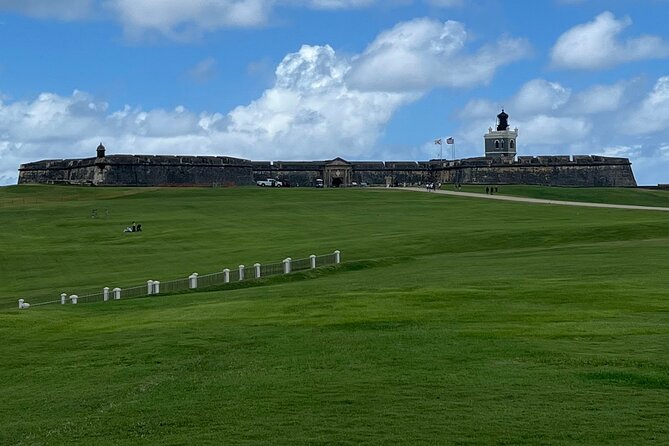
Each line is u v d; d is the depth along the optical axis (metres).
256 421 22.19
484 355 27.84
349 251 78.69
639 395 22.88
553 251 67.12
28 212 140.00
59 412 24.75
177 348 32.28
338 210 138.38
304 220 123.38
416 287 46.34
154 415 23.47
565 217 116.81
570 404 22.23
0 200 165.12
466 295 41.72
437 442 19.81
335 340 31.62
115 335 36.19
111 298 55.41
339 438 20.42
